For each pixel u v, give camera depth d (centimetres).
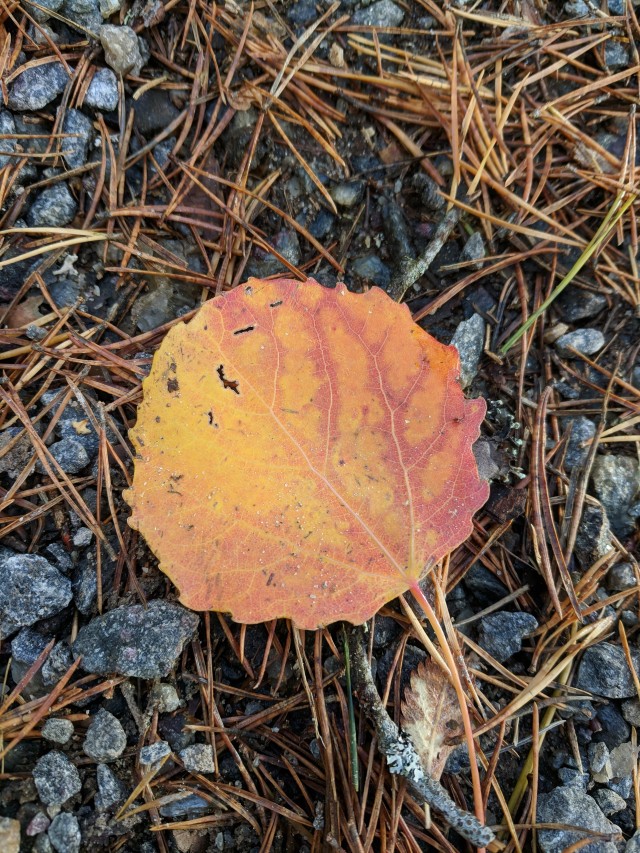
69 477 14
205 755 13
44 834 13
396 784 13
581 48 16
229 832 13
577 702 14
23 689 13
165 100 15
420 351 13
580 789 14
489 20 16
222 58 15
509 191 16
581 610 14
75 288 15
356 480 13
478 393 16
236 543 13
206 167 15
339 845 12
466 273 16
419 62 16
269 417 13
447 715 13
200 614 14
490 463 15
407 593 14
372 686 13
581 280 16
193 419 13
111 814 13
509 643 14
